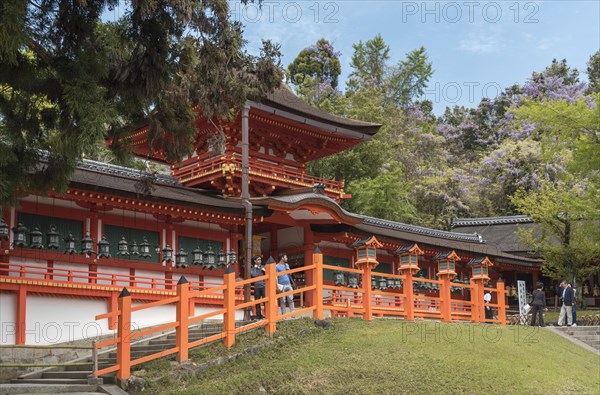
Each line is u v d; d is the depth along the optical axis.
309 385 16.55
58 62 17.00
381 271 36.44
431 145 66.38
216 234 29.91
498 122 80.44
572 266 43.50
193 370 17.70
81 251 24.70
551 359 19.19
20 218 23.61
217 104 19.78
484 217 60.00
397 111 65.69
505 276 49.25
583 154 31.72
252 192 33.31
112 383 17.55
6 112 17.38
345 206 51.69
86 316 24.22
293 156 35.97
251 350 18.59
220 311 19.06
